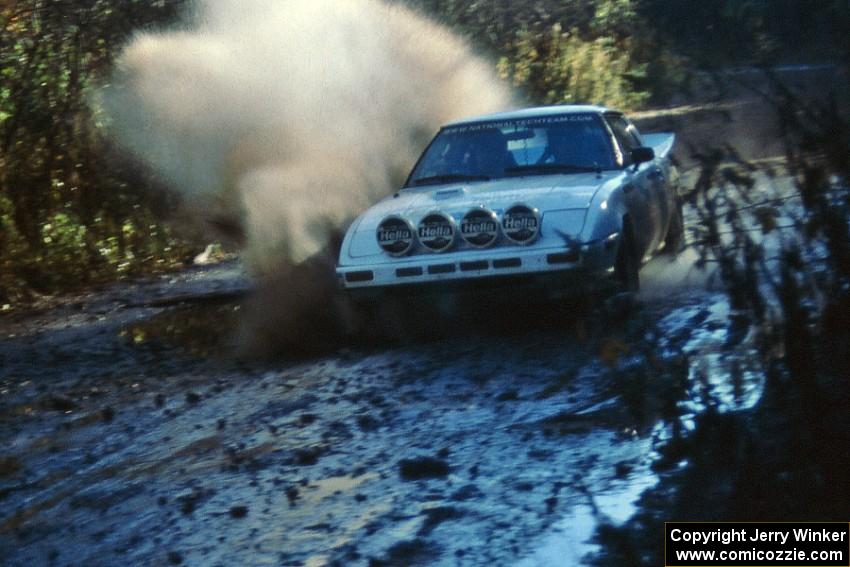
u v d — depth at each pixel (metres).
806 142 5.55
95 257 15.62
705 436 5.88
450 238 9.30
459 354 9.05
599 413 7.13
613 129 11.09
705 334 8.52
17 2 16.16
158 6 17.42
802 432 5.71
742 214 6.47
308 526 5.75
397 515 5.78
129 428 7.86
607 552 5.12
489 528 5.51
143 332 11.39
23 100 15.73
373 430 7.26
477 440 6.87
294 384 8.62
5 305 13.75
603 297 9.33
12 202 15.20
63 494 6.64
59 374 9.80
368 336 10.04
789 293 5.64
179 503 6.25
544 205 9.30
